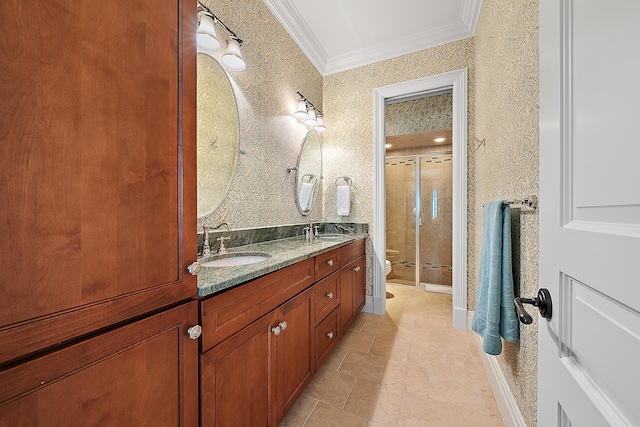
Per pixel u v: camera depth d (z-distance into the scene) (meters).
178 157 0.68
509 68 1.18
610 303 0.36
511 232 1.19
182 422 0.69
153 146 0.62
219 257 1.35
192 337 0.70
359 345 1.89
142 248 0.60
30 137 0.43
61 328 0.47
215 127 1.40
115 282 0.55
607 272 0.36
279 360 1.09
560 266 0.49
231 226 1.54
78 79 0.49
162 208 0.64
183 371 0.69
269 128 1.88
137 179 0.59
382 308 2.46
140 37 0.59
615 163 0.35
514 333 1.06
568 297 0.47
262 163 1.81
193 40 0.72
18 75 0.41
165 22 0.65
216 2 1.40
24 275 0.43
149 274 0.61
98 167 0.52
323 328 1.53
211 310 0.77
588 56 0.42
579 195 0.44
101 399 0.52
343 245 1.87
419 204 3.65
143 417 0.60
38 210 0.44
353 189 2.57
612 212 0.36
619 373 0.34
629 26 0.34
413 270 3.68
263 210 1.83
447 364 1.65
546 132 0.54
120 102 0.55
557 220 0.50
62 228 0.47
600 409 0.37
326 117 2.67
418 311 2.57
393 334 2.06
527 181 0.97
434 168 3.59
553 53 0.51
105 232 0.53
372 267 2.51
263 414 1.00
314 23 2.10
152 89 0.62
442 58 2.22
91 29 0.50
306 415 1.24
